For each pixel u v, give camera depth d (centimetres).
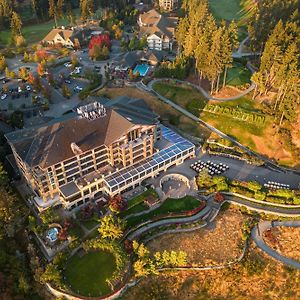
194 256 8962
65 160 9306
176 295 8256
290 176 11256
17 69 16900
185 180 10925
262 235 9644
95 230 9312
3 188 9319
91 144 9719
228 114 12950
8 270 8325
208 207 10150
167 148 11369
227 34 12506
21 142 9269
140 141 10294
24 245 9038
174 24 19562
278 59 12325
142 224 9525
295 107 11750
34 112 13675
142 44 18088
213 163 11550
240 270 8731
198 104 13500
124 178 10100
